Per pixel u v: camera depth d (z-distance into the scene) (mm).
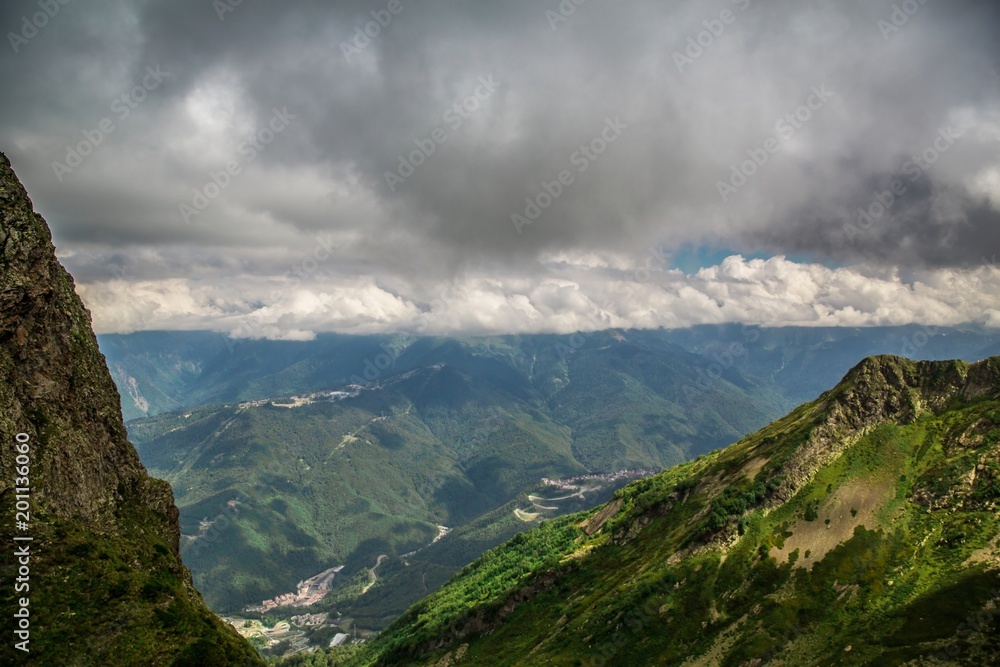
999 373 188875
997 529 147500
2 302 109312
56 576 98500
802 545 168125
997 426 172000
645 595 173375
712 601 163250
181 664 98562
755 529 176875
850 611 145875
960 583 138125
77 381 120125
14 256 113562
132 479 126188
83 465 113812
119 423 130125
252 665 107812
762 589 160250
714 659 148250
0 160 117875
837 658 133750
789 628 147000
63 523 104938
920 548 154375
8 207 115750
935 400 195125
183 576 122188
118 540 113438
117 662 94812
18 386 108625
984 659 117750
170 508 132125
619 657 160625
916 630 131500
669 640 158750
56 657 91312
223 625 117000
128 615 100500
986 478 160375
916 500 167500
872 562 155750
